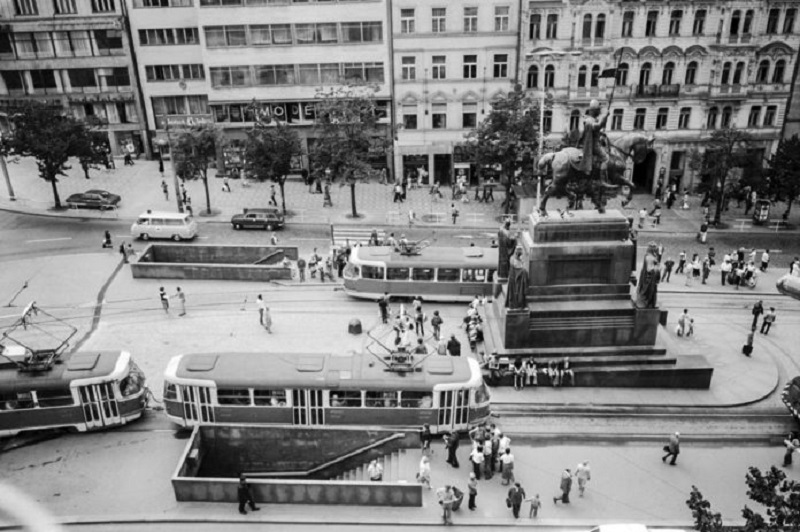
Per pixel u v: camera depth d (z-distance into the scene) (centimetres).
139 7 7494
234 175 7538
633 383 3966
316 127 6462
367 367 3522
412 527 3003
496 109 6269
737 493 3219
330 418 3481
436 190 7019
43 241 5953
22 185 7262
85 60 7762
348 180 6303
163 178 7444
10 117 6631
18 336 4422
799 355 4347
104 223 6369
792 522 2388
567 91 6831
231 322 4669
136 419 3697
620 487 3241
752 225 6341
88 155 6706
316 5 6919
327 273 5388
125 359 3609
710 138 6700
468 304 4881
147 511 3067
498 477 3297
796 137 6347
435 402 3444
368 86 6744
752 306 4931
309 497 3112
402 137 7269
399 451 3459
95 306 4856
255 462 3556
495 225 6281
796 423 3722
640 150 4031
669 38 6600
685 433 3628
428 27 6838
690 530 2977
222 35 7131
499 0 6656
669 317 4744
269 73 7262
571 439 3572
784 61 6719
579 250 3975
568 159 3912
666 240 6000
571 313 4000
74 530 2969
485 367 3950
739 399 3878
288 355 3603
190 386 3412
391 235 6044
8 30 7625
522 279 3906
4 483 3238
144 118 8031
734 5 6469
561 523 3006
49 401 3462
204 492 3105
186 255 5597
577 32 6600
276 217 6200
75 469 3328
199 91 7825
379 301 4669
